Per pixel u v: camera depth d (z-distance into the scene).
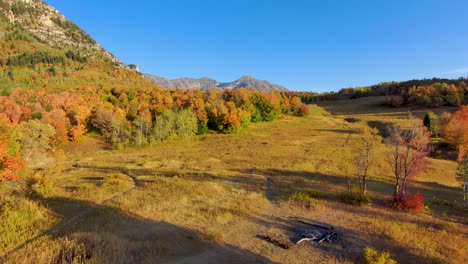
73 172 42.94
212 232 17.84
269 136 84.12
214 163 50.00
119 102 115.31
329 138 79.19
